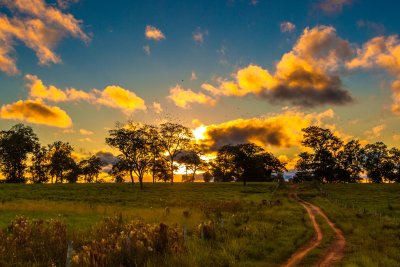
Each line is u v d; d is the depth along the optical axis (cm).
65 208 3941
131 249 1448
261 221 3105
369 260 1609
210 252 1642
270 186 9875
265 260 1667
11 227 1995
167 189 8862
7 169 12025
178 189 8919
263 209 4472
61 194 7200
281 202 6019
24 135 11888
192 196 7288
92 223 2778
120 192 7938
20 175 12344
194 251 1602
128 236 1473
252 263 1548
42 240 1614
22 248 1474
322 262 1675
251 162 10862
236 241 1909
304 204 5850
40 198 6319
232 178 14312
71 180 14050
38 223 1969
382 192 8300
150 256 1459
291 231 2591
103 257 1317
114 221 2342
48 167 13275
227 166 12350
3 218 2989
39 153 13050
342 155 12950
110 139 8869
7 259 1319
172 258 1438
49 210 3753
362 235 2509
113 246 1443
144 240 1570
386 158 13562
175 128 9988
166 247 1584
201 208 4259
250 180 13300
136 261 1379
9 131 11800
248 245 1862
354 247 2033
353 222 3303
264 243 1978
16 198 6138
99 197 6775
